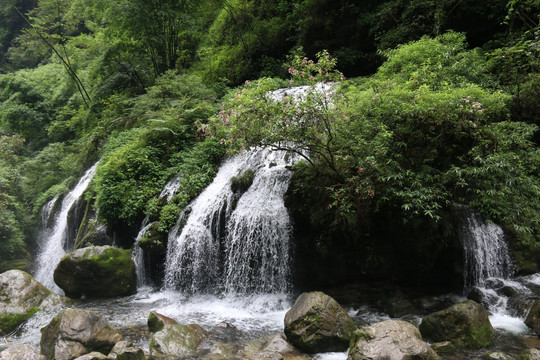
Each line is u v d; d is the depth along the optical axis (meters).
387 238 6.14
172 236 8.20
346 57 12.88
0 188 14.43
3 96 22.44
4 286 7.03
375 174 5.86
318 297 5.06
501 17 9.02
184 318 6.23
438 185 5.96
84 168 14.91
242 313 6.42
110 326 5.27
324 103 6.33
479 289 5.61
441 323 4.68
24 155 20.38
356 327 5.26
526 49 7.53
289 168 7.55
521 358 4.11
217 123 6.80
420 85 6.88
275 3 16.55
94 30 19.81
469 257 5.90
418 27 10.77
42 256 13.38
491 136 6.06
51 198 15.17
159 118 11.03
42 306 7.05
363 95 6.95
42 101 22.06
